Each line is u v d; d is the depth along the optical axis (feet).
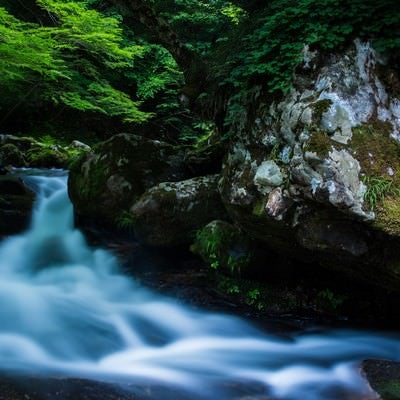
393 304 15.79
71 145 42.93
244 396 10.78
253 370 12.50
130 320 15.99
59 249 22.89
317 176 11.27
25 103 45.57
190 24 35.06
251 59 13.70
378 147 11.64
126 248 21.83
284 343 14.39
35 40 29.14
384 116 12.07
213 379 11.80
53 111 48.37
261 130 13.60
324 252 12.94
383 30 12.10
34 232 24.35
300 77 12.53
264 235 14.76
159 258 20.26
